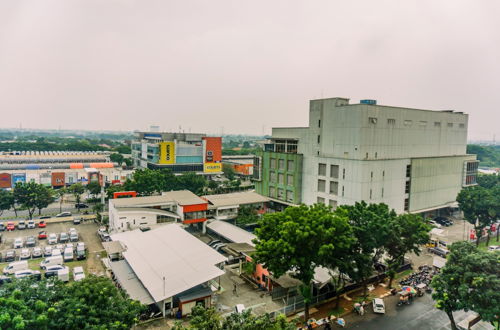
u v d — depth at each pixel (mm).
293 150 94062
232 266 62844
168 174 120750
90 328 28797
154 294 44438
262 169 100125
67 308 29344
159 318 45000
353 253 46094
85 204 113500
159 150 162125
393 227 47562
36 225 88438
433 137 91938
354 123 75375
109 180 138125
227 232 73750
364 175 72312
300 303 47562
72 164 163625
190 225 86250
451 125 97125
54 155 192750
